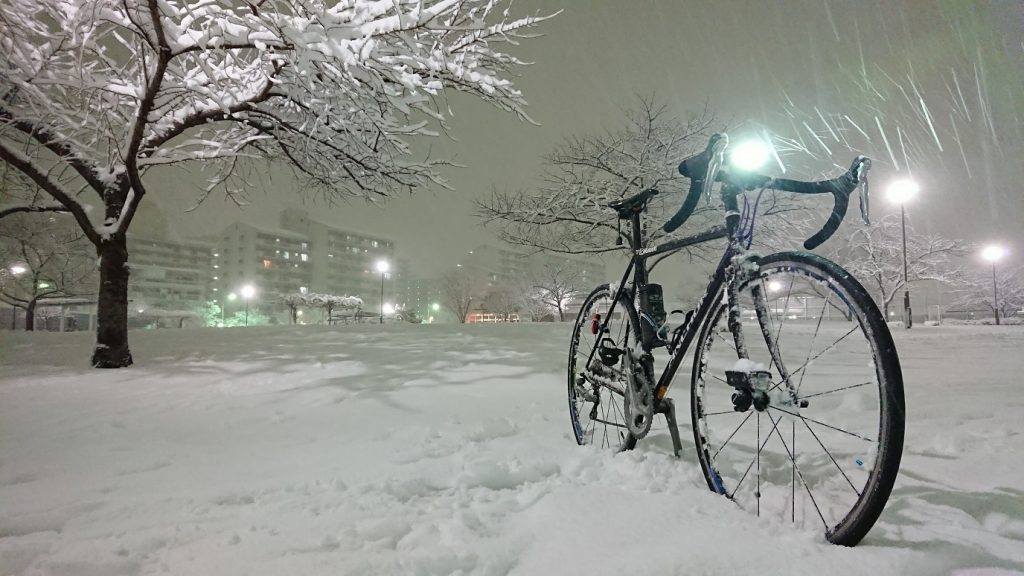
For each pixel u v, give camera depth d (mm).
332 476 2029
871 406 3129
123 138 6781
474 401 3510
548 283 38969
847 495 1708
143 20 4840
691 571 1207
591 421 2814
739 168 1808
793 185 1787
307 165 8383
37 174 5508
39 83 5234
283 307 79125
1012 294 32062
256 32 4918
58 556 1334
